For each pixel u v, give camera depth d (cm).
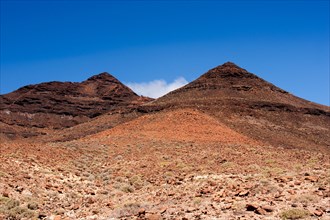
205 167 3697
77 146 5188
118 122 13550
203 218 1688
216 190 2325
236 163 3862
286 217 1595
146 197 2512
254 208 1733
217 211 1783
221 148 5369
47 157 3812
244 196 2058
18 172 2888
